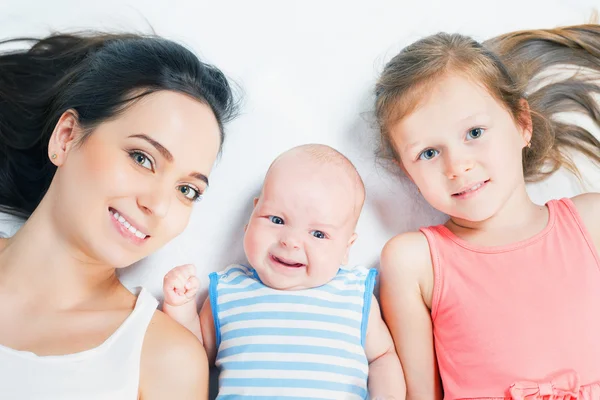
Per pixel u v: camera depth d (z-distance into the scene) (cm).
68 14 108
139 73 88
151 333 88
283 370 90
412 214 109
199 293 104
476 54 100
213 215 106
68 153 86
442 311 98
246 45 111
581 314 92
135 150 84
